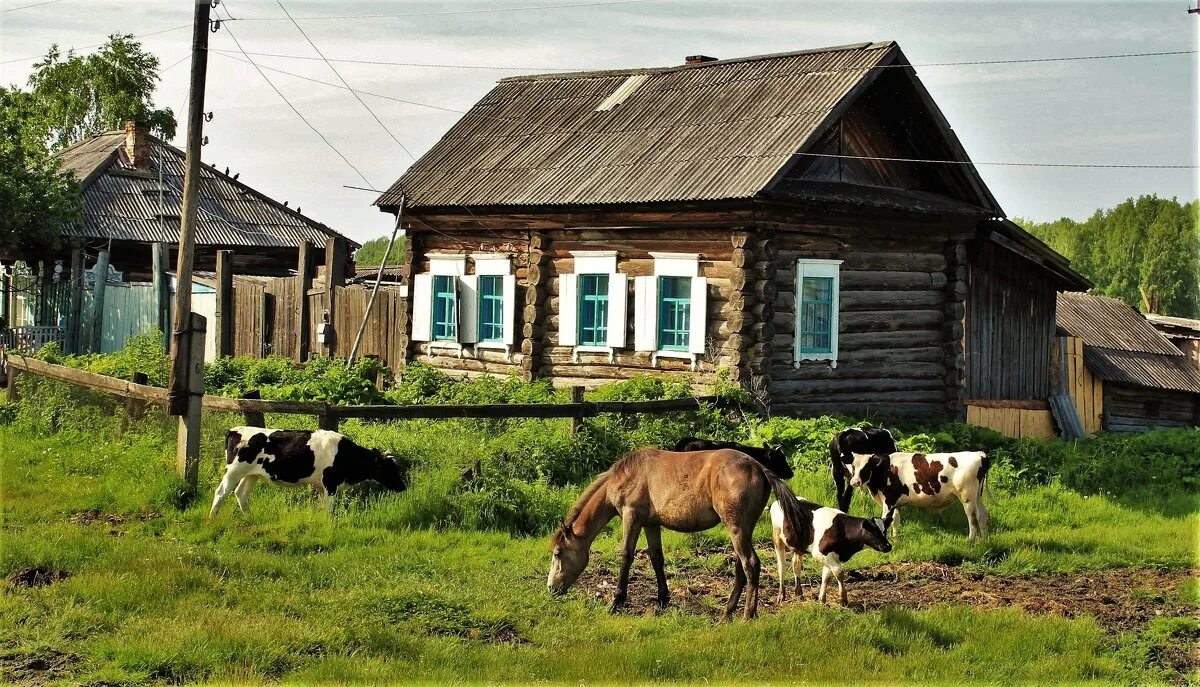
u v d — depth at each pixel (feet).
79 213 107.65
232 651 29.53
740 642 31.12
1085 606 37.35
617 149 74.28
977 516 45.42
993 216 76.48
